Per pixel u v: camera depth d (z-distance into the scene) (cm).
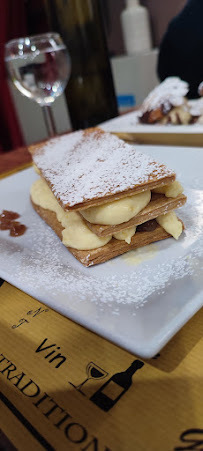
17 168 46
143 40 86
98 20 49
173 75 69
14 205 36
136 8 84
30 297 23
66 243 26
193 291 19
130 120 49
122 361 17
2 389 17
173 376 16
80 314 19
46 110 51
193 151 37
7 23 91
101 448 14
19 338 20
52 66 47
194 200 29
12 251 28
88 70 50
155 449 13
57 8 48
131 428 14
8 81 95
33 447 14
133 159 28
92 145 34
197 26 65
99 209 24
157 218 26
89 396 16
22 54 46
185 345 17
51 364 18
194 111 43
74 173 28
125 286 21
